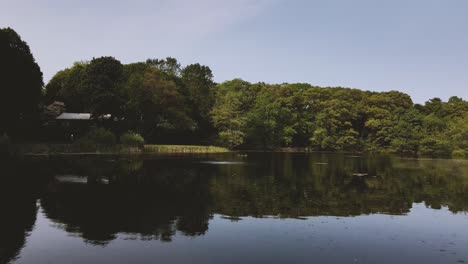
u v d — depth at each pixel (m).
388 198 25.83
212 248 14.40
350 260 13.38
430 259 13.65
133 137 71.50
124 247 14.41
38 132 73.00
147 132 87.19
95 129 70.00
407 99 121.25
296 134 112.06
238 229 17.11
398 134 99.06
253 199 24.36
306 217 19.73
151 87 78.62
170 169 40.75
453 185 32.50
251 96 116.12
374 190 29.19
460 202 24.67
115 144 68.62
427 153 90.25
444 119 105.75
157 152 75.38
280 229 17.22
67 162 45.34
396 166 52.44
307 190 28.39
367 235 16.56
